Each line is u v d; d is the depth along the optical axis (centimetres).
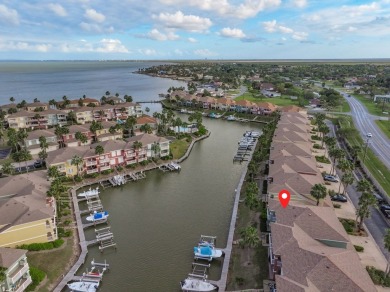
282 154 9494
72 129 12800
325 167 10088
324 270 4531
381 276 5094
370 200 6109
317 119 14312
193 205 8106
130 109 17538
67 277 5406
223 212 7750
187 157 11706
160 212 7762
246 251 6034
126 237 6719
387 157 10938
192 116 15512
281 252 5069
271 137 12706
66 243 6309
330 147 10575
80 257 5944
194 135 14212
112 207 8012
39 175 8331
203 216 7562
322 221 5819
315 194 6700
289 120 14288
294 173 7856
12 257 4853
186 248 6347
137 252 6219
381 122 16100
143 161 10569
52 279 5328
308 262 4731
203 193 8775
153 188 9112
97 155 9631
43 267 5566
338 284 4338
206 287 5159
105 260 5959
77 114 16088
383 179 9000
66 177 9112
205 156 11831
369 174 9162
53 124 15500
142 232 6906
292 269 4700
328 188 8481
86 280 5322
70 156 9400
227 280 5328
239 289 5097
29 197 6731
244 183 9144
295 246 5078
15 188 7431
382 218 7000
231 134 14988
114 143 10412
